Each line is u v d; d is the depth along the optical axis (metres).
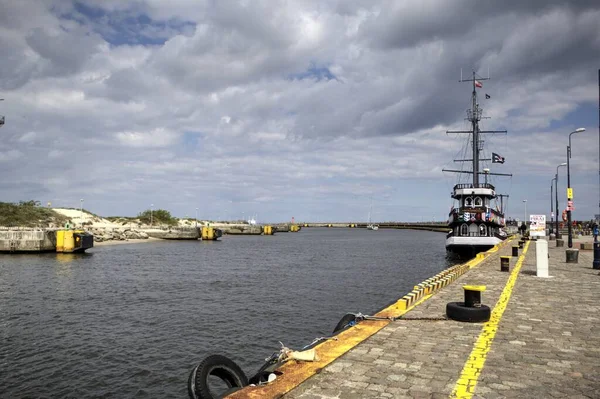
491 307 13.32
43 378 14.30
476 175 60.06
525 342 9.39
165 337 19.05
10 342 18.28
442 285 17.55
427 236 158.50
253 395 6.25
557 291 16.56
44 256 61.75
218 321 21.98
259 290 32.09
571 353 8.62
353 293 30.61
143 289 32.62
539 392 6.62
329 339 9.42
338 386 6.81
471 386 6.84
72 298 28.80
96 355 16.61
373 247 90.19
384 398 6.35
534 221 30.25
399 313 12.30
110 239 99.69
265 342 18.28
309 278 39.25
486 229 47.91
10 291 31.53
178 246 92.94
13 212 98.44
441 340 9.54
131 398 12.82
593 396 6.49
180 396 12.97
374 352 8.62
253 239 138.75
